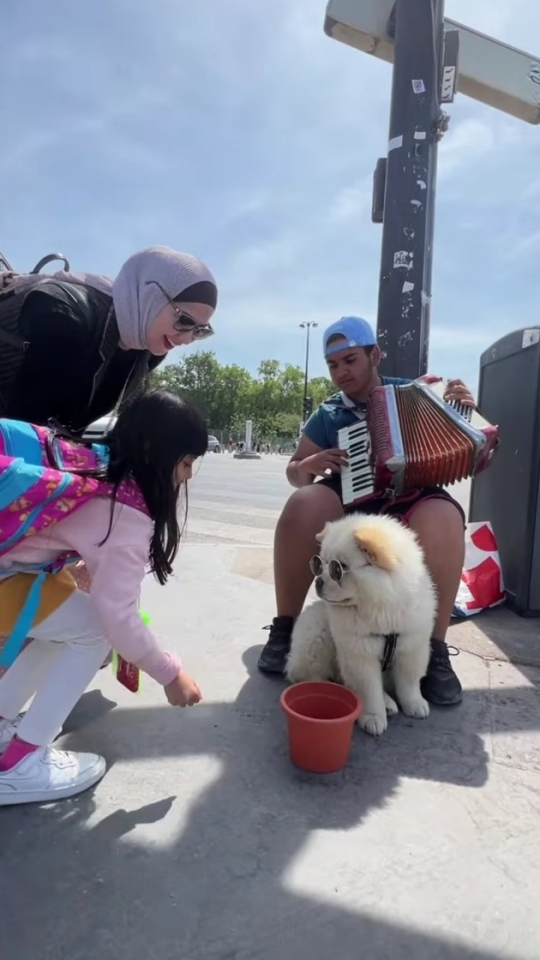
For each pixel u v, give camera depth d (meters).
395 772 1.90
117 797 1.76
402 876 1.48
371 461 2.53
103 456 1.81
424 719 2.23
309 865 1.51
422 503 2.47
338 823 1.66
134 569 1.70
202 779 1.85
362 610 2.06
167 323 2.01
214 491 11.09
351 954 1.27
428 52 3.48
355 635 2.11
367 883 1.46
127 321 2.01
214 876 1.47
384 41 3.85
